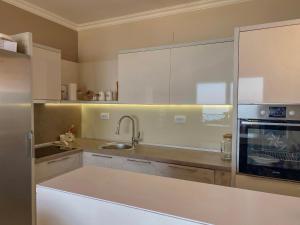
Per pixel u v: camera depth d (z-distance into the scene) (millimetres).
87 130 3461
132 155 2428
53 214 1095
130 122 3111
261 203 991
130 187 1148
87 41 3406
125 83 2719
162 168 2287
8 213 1882
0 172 1799
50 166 2373
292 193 1673
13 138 1882
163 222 869
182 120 2768
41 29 2914
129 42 3109
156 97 2545
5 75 1804
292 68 1631
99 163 2643
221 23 2580
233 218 852
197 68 2332
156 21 2930
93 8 2826
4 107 1803
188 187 1168
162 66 2498
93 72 3291
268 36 1696
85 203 1014
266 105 1727
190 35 2746
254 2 2418
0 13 2480
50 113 2998
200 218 844
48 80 2568
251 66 1765
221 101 2234
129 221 928
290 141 1663
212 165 2031
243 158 1830
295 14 2262
